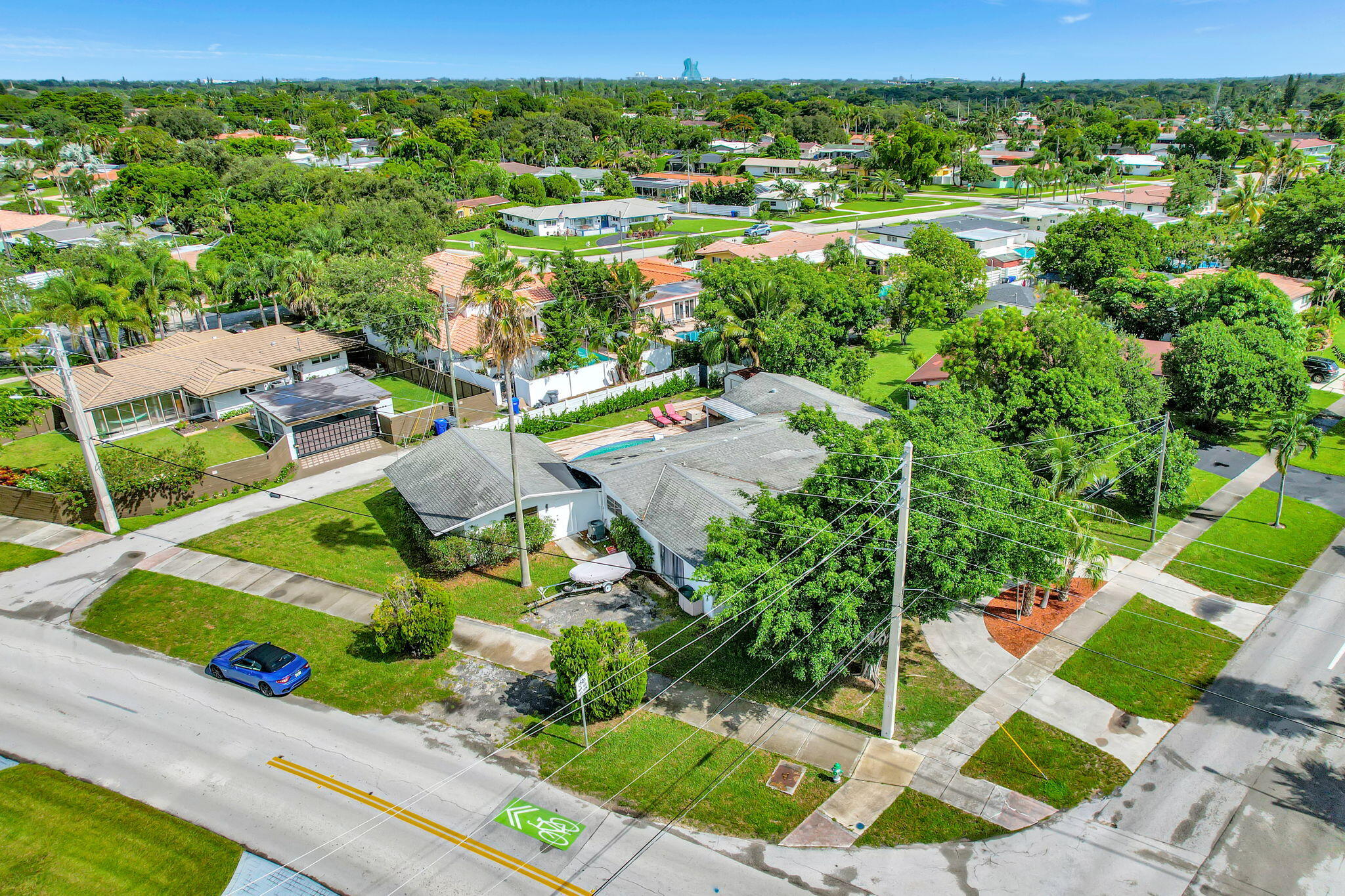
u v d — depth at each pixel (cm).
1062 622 3131
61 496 3881
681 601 3169
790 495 2703
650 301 7156
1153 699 2711
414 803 2252
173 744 2467
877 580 2470
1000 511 2570
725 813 2236
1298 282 7388
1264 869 2070
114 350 5953
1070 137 18712
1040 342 4294
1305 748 2489
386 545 3712
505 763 2408
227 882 1994
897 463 2483
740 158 18788
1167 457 3781
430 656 2886
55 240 9662
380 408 5194
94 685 2742
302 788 2302
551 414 5238
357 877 2014
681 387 5869
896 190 15675
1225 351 4631
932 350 6769
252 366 5566
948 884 2022
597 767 2392
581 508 3828
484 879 2012
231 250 8062
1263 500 4122
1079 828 2197
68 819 2167
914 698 2706
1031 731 2559
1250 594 3309
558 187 13788
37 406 4956
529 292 6594
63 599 3256
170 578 3409
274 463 4412
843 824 2202
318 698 2692
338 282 6081
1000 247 10125
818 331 5722
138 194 11212
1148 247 8188
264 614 3153
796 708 2656
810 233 11550
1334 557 3584
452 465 3875
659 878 2022
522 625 3091
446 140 17100
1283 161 12212
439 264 7962
